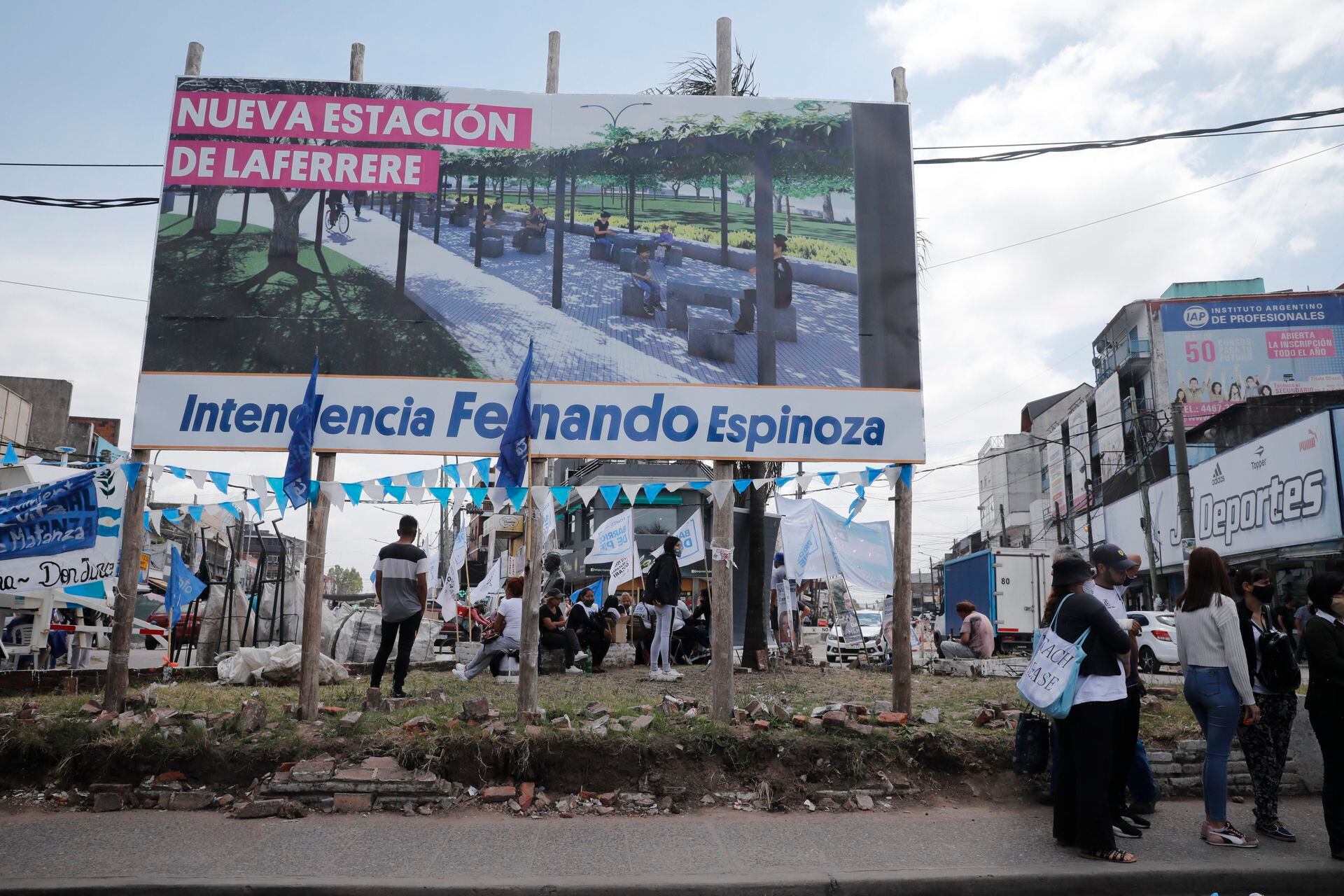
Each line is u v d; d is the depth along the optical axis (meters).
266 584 15.64
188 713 7.53
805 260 8.84
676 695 9.63
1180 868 5.45
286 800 6.54
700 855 5.68
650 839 6.02
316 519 8.14
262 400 8.36
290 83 8.84
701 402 8.55
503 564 18.31
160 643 14.61
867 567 14.04
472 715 7.48
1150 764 7.29
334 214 8.71
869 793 6.98
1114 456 43.34
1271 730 6.20
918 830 6.32
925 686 10.60
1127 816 6.32
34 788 6.86
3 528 8.80
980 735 7.51
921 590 72.19
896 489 8.48
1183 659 6.21
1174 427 22.41
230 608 13.36
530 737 7.07
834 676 12.05
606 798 6.81
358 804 6.58
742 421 8.52
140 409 8.27
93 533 9.01
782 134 9.01
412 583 8.96
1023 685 5.93
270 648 10.98
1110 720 5.71
